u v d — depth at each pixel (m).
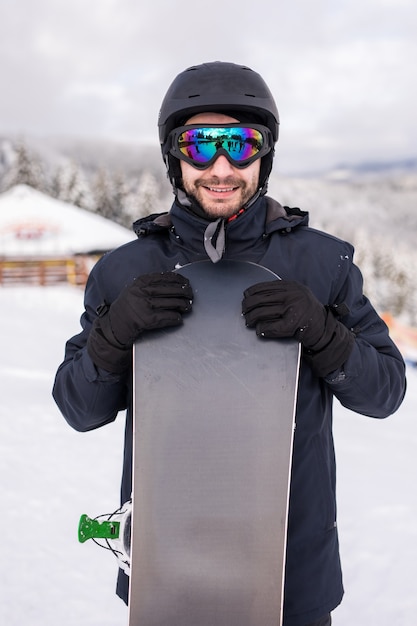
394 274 50.44
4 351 8.77
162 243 1.50
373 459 4.77
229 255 1.46
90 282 1.53
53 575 2.87
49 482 3.96
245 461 1.24
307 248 1.45
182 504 1.24
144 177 44.12
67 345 1.53
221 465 1.24
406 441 5.38
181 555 1.23
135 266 1.47
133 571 1.24
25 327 11.37
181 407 1.27
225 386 1.27
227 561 1.22
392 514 3.64
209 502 1.24
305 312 1.23
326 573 1.37
